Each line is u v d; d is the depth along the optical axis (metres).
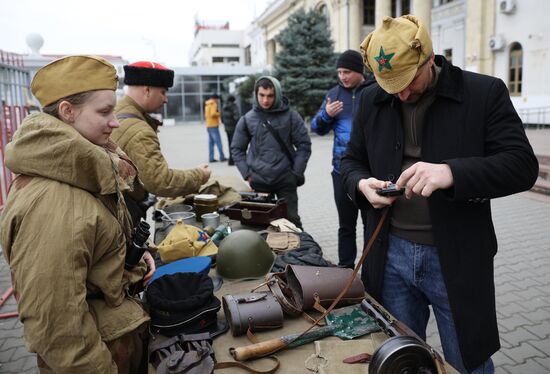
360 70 3.77
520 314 3.51
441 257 1.71
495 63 17.98
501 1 17.14
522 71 16.83
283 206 3.09
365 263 2.09
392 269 1.95
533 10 16.11
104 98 1.36
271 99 4.07
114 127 1.42
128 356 1.47
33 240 1.20
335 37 27.84
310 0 31.38
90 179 1.31
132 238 1.62
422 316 2.08
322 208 7.25
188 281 1.77
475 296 1.70
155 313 1.63
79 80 1.32
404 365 1.24
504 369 2.83
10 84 6.13
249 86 21.62
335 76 18.59
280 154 4.13
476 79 1.70
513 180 1.53
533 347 3.06
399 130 1.83
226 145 16.81
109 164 1.34
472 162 1.51
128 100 2.56
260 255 2.16
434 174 1.50
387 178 1.87
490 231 1.76
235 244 2.15
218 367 1.43
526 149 1.57
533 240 5.26
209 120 12.34
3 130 5.72
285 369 1.43
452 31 21.41
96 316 1.40
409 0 24.17
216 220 2.91
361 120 2.04
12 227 1.23
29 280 1.18
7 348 3.23
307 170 10.87
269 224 2.95
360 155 2.09
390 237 1.93
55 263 1.19
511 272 4.33
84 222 1.25
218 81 34.44
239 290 1.99
